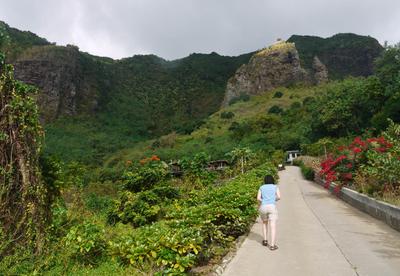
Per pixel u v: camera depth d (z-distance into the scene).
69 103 135.75
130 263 5.74
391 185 11.30
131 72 191.25
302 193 19.89
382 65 49.28
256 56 157.75
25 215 5.98
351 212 12.55
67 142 106.06
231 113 114.38
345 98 56.44
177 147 88.88
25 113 6.38
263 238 7.96
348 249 7.36
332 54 194.25
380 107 47.44
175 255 5.41
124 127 142.00
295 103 103.25
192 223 6.82
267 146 69.56
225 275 5.93
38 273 5.59
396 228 9.16
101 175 49.72
